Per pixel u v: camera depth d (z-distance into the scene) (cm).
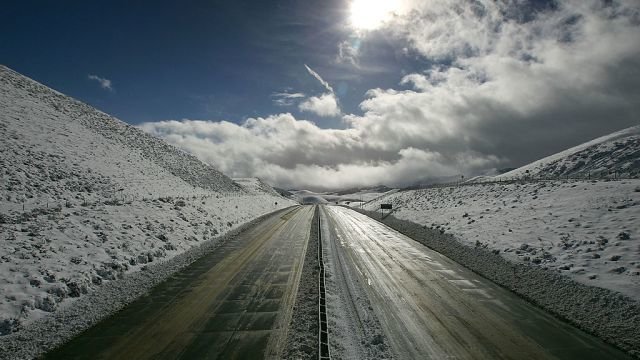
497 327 780
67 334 750
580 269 1095
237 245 1912
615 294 888
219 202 3634
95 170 3209
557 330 759
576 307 860
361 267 1398
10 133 3017
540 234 1545
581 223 1535
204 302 963
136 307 924
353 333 767
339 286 1130
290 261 1498
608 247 1226
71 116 4862
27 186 2191
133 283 1116
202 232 2130
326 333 756
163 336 748
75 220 1564
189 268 1365
